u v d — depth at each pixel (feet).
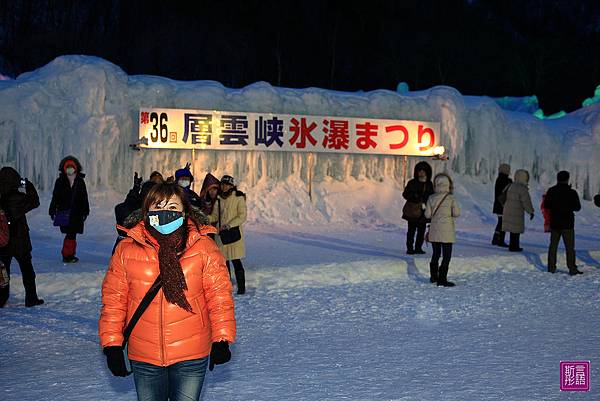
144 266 11.00
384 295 31.09
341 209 58.70
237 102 57.62
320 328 24.56
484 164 66.28
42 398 16.28
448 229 33.53
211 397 16.31
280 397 16.31
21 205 26.86
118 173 54.34
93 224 49.21
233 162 57.06
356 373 18.56
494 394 16.66
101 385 17.42
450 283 33.73
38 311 26.94
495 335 23.59
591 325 25.49
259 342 22.35
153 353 10.97
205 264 11.28
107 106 53.47
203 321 11.26
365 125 59.21
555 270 38.81
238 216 29.99
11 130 51.42
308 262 37.04
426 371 18.80
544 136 67.97
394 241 48.06
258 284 32.86
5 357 20.48
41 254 39.22
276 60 165.37
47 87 53.01
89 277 31.58
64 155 52.13
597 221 65.00
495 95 160.45
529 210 43.09
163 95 55.83
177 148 53.57
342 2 175.83
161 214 11.05
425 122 60.95
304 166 59.77
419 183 41.32
